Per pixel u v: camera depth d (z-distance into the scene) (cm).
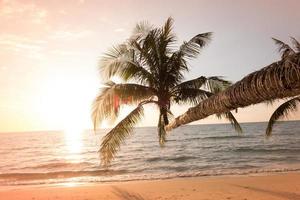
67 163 3444
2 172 2861
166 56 1015
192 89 991
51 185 1861
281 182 1523
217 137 6619
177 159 3419
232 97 296
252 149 4053
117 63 984
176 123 720
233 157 3369
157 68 1005
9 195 1452
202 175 2042
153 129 13562
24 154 4816
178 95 1005
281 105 1490
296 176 1677
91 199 1333
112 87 926
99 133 13800
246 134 7275
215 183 1577
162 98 985
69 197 1381
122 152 4469
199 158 3425
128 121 934
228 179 1695
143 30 1030
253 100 269
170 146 5119
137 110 955
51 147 6112
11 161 3962
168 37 1020
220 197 1266
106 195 1402
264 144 4728
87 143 7194
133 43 1008
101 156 965
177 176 2075
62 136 11675
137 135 8988
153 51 1006
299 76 193
